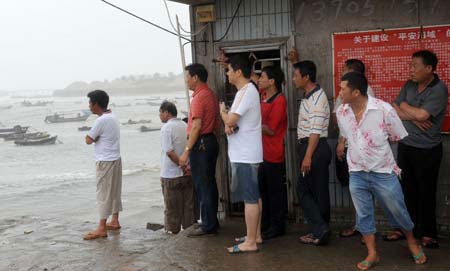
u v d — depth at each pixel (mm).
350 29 4695
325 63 4812
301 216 5051
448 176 4473
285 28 4941
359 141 3611
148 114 102375
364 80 3555
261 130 4250
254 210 4133
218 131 4844
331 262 3924
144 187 22875
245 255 4148
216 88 5289
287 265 3895
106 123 5816
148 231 6145
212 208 4676
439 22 4414
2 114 118500
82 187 24469
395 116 3559
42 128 76250
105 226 5883
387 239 4398
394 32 4551
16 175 30250
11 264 4863
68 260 4930
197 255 4211
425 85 3980
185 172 6055
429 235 4160
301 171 4301
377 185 3650
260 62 5234
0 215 17047
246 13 5086
